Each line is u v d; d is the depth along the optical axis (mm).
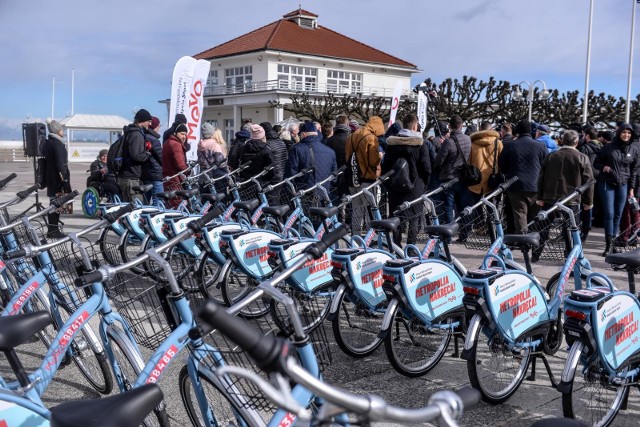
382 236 5965
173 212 7297
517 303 3904
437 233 4727
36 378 2986
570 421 1716
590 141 9883
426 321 4371
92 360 4082
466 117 30094
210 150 10070
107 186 11922
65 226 11047
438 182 9344
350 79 50312
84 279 2709
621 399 3633
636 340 3551
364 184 8242
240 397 2648
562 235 4801
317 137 8508
